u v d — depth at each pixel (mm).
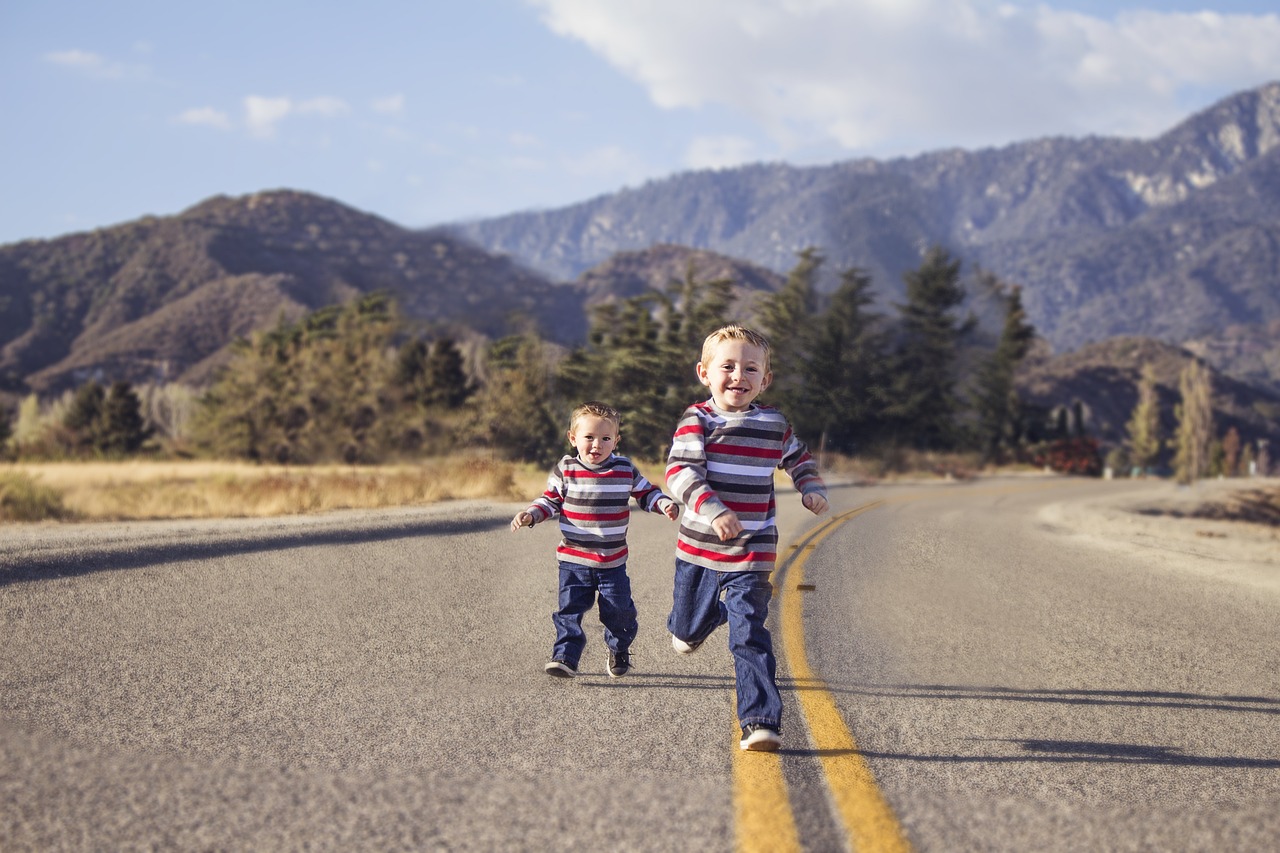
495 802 3105
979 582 9031
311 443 49406
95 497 17984
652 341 25375
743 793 3240
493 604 6996
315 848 2713
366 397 50000
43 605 6410
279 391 50719
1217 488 49625
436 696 4473
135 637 5586
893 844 2844
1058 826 3049
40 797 3041
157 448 76062
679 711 4324
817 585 7855
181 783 3215
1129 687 5113
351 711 4176
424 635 5871
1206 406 117375
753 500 4008
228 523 13102
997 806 3213
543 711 4262
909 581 8602
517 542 10852
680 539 4172
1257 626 7566
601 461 5027
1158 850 2883
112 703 4195
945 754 3791
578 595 5000
